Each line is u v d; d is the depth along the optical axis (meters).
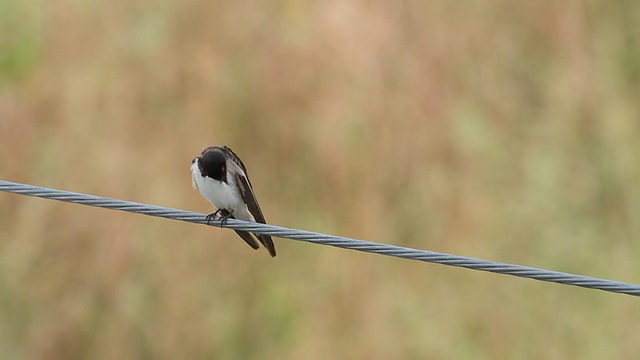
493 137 17.52
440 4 18.12
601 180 17.42
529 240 16.89
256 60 17.14
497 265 7.41
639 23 18.53
